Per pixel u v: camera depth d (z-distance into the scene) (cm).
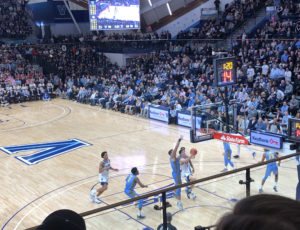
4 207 1107
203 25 3241
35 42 3741
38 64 3488
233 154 1525
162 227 392
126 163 1463
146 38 3384
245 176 422
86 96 2775
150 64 3053
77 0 3684
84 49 3556
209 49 2773
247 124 1656
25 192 1216
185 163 1089
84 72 3306
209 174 1312
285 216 49
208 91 2152
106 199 1134
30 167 1465
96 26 3072
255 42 2544
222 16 3072
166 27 3625
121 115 2353
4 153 1659
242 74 2272
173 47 3112
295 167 508
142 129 1995
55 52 3497
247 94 2023
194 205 466
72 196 1170
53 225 67
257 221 50
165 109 2108
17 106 2783
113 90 2686
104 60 3444
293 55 2195
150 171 1362
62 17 3797
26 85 3070
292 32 2442
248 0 2897
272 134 1369
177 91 2300
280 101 1912
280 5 2658
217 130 1424
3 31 3703
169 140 1773
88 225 356
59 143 1784
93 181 1291
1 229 971
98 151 1639
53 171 1409
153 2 3522
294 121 793
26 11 3847
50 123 2209
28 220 1020
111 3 3048
